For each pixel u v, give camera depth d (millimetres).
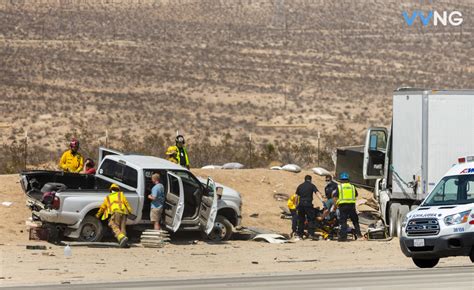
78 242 65500
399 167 76438
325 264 59000
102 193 66188
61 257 59125
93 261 57812
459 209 52031
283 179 94000
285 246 69812
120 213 65062
